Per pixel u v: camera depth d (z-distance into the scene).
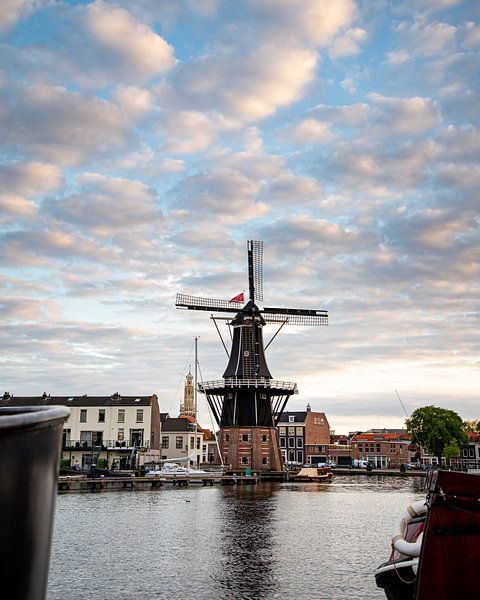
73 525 30.14
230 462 74.88
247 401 76.44
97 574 18.67
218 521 31.95
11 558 3.56
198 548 23.30
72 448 78.00
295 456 122.75
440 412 105.31
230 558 21.27
